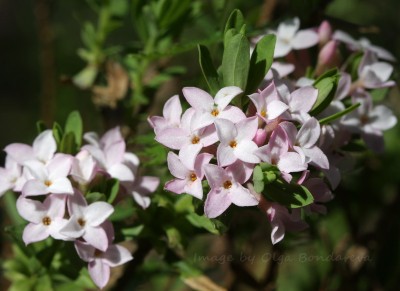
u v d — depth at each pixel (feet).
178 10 1.04
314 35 0.95
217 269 1.07
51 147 0.87
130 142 0.95
